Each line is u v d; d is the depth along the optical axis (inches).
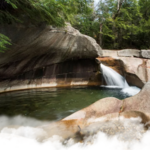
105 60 335.0
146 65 298.4
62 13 155.6
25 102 185.3
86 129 89.4
